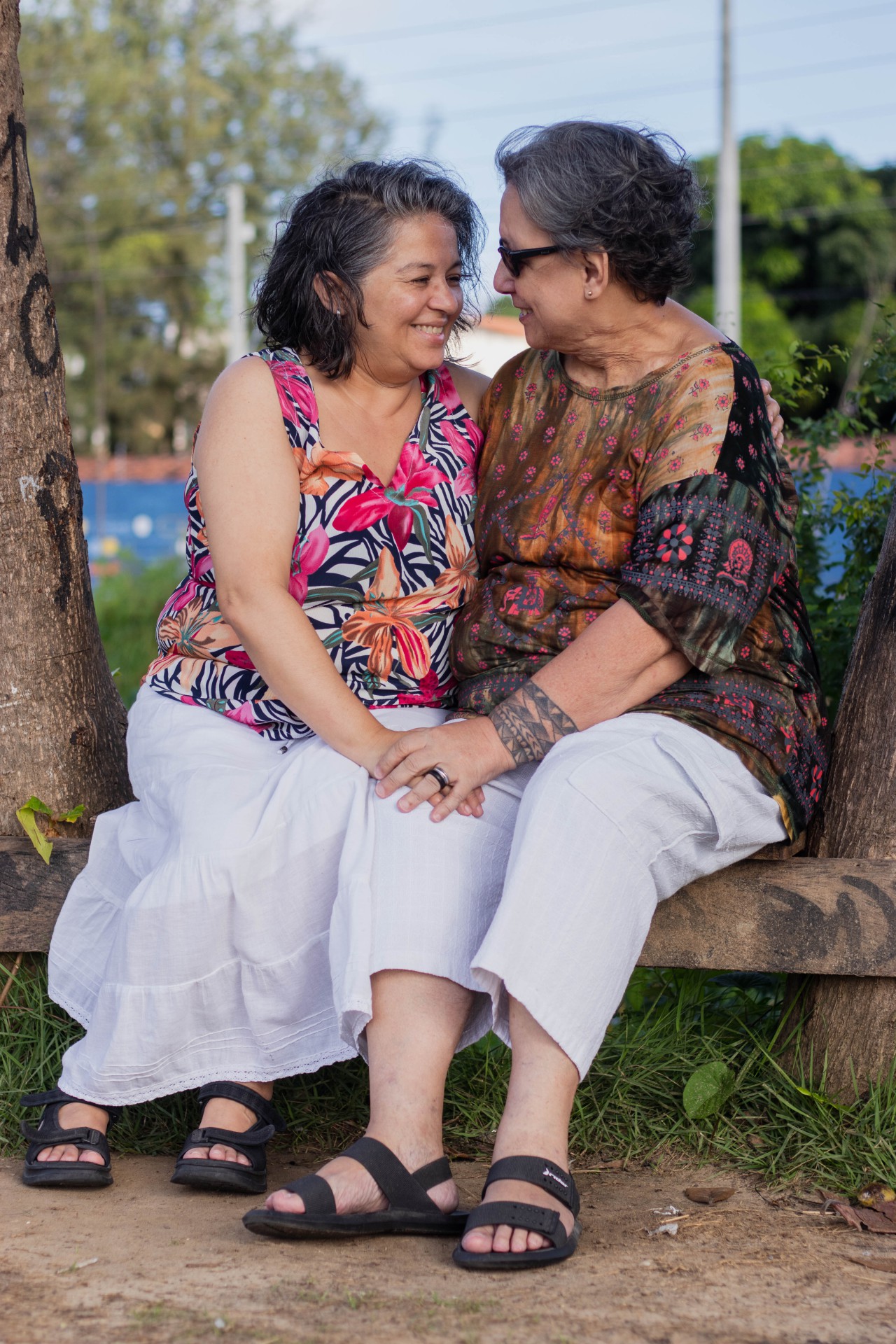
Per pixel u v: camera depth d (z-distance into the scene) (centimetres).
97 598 1035
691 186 224
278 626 220
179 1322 164
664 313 232
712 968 235
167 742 236
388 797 211
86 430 3441
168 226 3350
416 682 242
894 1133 224
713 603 212
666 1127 238
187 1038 216
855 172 2734
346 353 238
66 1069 220
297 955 214
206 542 243
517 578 237
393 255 230
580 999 191
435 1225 191
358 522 235
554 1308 168
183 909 211
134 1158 232
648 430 225
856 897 231
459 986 201
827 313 2648
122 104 3325
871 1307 172
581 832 196
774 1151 229
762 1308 171
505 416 248
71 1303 169
